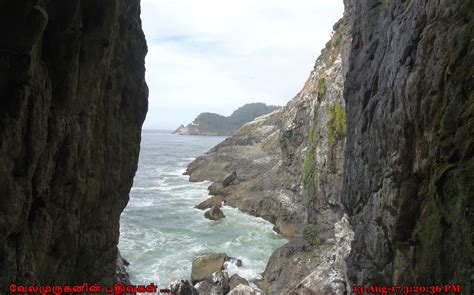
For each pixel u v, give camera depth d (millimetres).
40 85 7723
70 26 8305
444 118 11164
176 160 118625
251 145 82750
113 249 12945
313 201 34562
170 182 72250
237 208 50500
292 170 47438
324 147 32719
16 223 7156
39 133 7641
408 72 13969
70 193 9500
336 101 32188
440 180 10695
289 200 44500
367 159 17797
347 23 31250
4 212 6859
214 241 38438
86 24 9141
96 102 10500
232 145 86438
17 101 6988
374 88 18172
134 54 12805
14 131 6934
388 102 15586
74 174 9547
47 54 8203
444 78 11883
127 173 13422
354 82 20953
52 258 9234
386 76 16578
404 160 14086
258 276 30594
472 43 10688
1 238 6816
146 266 31516
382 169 15922
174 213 48844
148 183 71062
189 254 34656
